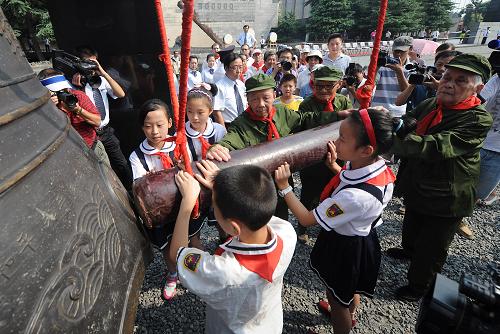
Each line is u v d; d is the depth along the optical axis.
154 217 1.14
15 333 0.52
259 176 1.06
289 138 1.71
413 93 4.08
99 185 0.88
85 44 3.22
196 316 2.24
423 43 8.83
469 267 2.78
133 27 3.14
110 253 0.79
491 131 3.00
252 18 25.66
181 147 1.15
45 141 0.74
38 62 15.92
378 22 1.59
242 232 1.07
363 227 1.60
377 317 2.28
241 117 2.28
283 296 2.43
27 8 14.61
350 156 1.51
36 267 0.58
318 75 2.59
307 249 2.98
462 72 1.88
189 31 0.89
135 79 3.33
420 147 1.84
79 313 0.64
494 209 3.78
